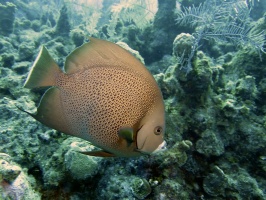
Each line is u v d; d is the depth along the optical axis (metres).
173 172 0.90
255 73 1.49
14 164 0.71
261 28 1.77
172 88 1.14
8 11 2.86
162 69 2.22
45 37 2.56
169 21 2.31
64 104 0.44
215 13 1.71
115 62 0.45
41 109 0.43
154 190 0.85
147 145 0.47
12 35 2.78
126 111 0.45
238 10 2.11
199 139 1.05
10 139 0.99
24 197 0.65
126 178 0.88
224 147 1.12
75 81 0.44
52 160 0.89
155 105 0.47
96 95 0.45
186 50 1.10
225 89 1.39
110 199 0.84
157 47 2.33
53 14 3.72
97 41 0.44
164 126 0.47
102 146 0.47
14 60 2.10
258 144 1.09
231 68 1.63
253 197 0.94
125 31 2.52
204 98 1.14
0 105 1.19
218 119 1.13
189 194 0.91
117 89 0.45
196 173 1.00
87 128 0.46
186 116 1.09
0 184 0.61
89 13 3.80
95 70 0.45
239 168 1.04
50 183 0.85
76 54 0.44
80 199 0.88
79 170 0.85
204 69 1.10
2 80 1.57
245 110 1.16
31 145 0.97
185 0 2.72
